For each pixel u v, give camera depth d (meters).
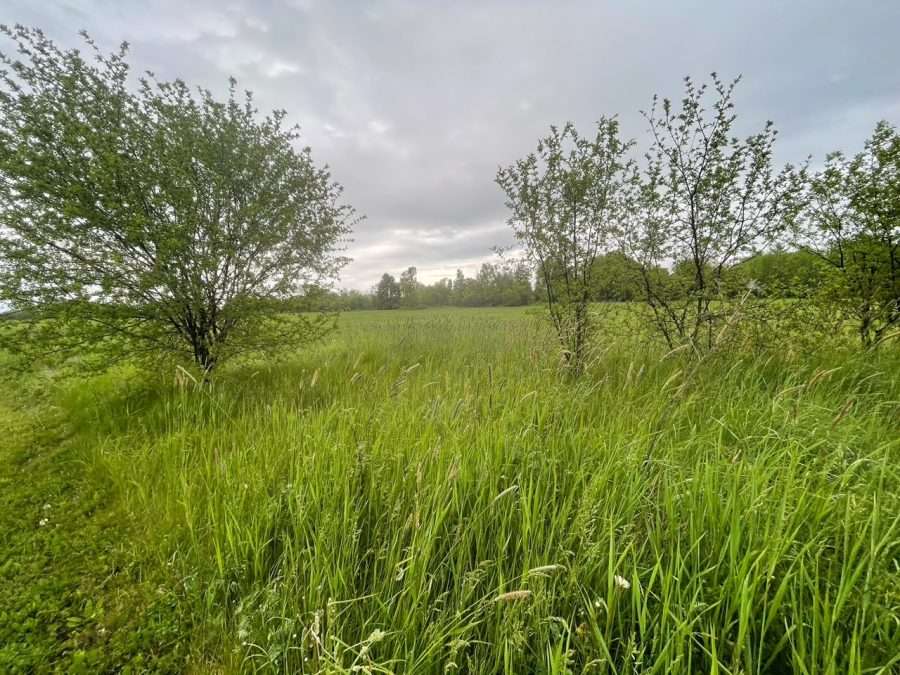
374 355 7.30
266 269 5.42
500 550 1.67
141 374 4.96
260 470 2.60
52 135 4.09
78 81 4.26
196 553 2.17
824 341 4.51
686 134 4.43
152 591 2.06
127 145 4.40
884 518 1.61
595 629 1.27
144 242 4.30
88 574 2.21
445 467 2.30
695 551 1.59
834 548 1.58
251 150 5.03
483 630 1.52
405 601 1.58
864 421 2.75
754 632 1.34
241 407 4.10
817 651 1.22
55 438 4.31
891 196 4.26
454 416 3.07
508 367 5.04
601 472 2.10
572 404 3.11
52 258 4.17
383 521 2.10
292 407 3.55
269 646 1.59
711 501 1.72
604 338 5.21
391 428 2.93
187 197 4.39
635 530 1.78
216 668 1.63
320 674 1.32
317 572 1.72
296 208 5.52
